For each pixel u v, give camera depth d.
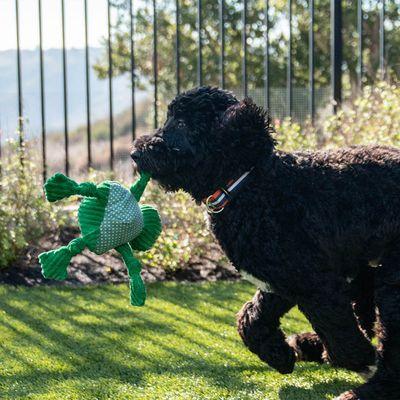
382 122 3.38
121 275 3.31
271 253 2.18
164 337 2.68
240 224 2.20
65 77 3.85
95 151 7.52
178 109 2.24
